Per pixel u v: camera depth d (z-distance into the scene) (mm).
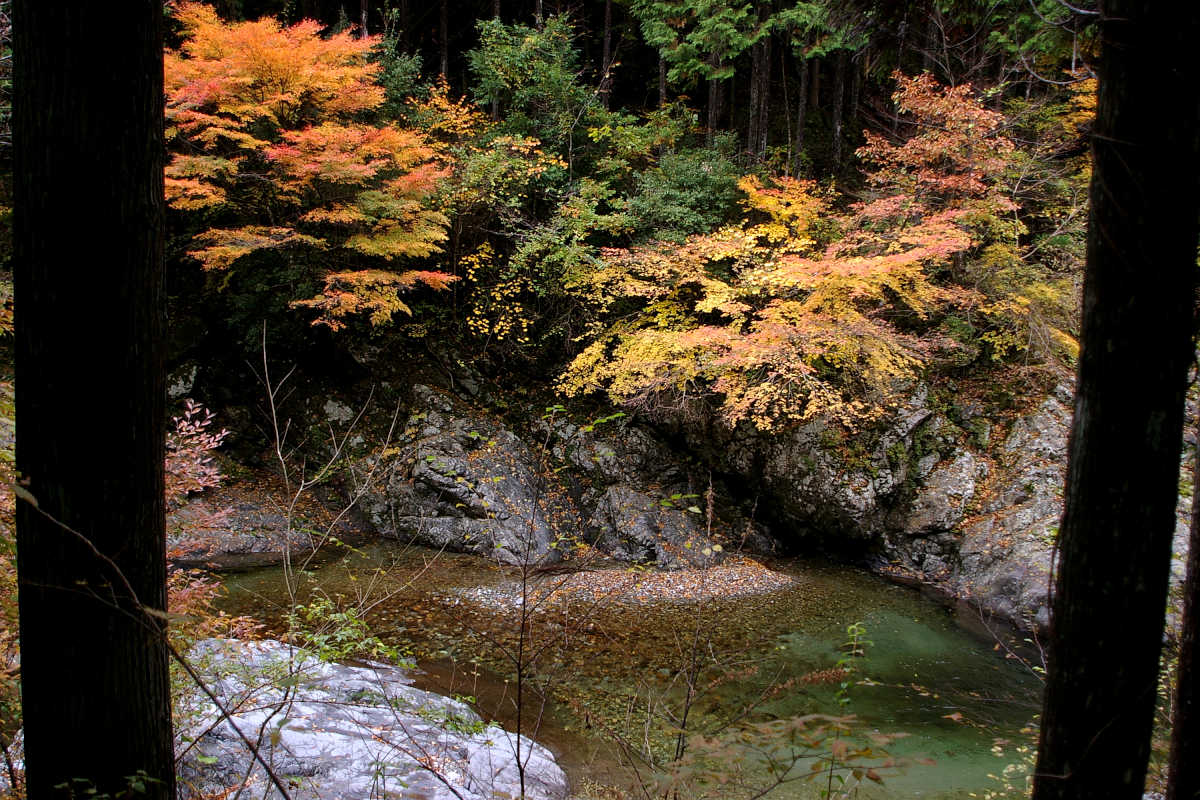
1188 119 1750
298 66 10281
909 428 11891
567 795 4746
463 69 19344
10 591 2904
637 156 14883
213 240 11680
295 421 13422
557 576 10117
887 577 11281
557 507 12195
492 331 13836
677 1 14938
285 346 13562
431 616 8469
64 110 1807
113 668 1947
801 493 11977
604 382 13312
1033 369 11805
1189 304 1803
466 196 12727
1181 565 6570
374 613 8508
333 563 10461
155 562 2047
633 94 20125
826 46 13047
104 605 1914
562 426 13172
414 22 18734
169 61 9773
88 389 1864
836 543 12125
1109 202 1812
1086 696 1857
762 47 14992
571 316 13602
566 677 6930
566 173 14703
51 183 1822
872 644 8430
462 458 11969
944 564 11016
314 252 11852
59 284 1838
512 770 4758
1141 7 1756
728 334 10180
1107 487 1819
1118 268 1788
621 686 6770
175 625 3596
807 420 12109
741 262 11242
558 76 14414
